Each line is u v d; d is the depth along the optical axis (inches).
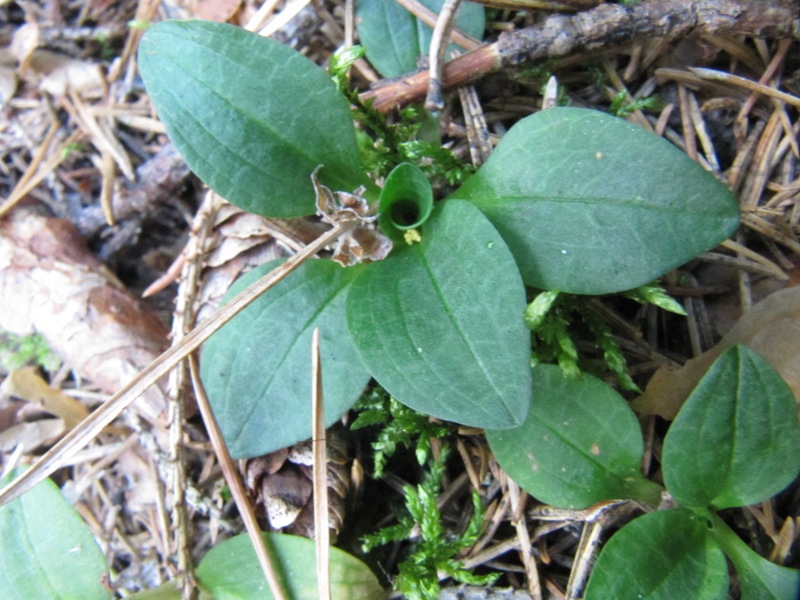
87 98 5.1
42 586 3.6
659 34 3.9
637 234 3.2
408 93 4.1
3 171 5.1
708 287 3.9
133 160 5.0
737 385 3.2
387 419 3.9
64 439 3.4
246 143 3.6
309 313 3.7
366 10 4.3
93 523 4.4
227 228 4.3
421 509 3.7
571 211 3.4
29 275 4.7
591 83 4.3
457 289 3.4
